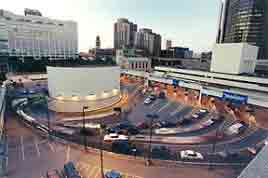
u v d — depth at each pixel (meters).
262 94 68.69
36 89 90.25
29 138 41.19
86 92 67.06
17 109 62.88
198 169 31.48
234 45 79.06
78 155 34.91
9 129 45.88
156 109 68.00
